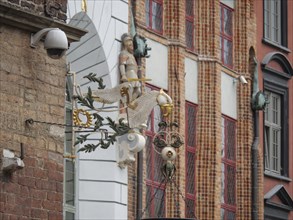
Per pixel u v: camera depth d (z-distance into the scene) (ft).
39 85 81.46
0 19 79.15
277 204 151.23
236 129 146.00
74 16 116.16
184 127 133.59
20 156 79.77
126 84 89.56
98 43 118.32
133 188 123.54
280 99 156.04
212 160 138.41
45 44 79.20
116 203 119.85
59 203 82.28
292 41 158.61
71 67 118.52
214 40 139.95
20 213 79.66
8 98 79.41
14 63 79.97
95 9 117.70
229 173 143.64
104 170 119.34
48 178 81.61
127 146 119.75
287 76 156.66
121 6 122.42
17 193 79.56
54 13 83.35
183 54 134.31
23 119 80.28
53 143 82.07
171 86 132.26
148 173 126.82
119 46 121.70
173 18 133.69
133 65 121.70
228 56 145.38
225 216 142.00
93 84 118.42
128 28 123.85
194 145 137.28
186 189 134.62
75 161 118.42
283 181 153.79
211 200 137.49
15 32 80.18
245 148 146.20
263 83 151.84
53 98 82.38
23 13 79.92
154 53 130.11
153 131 127.95
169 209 130.41
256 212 145.89
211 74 139.44
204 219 136.77
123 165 120.37
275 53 153.28
